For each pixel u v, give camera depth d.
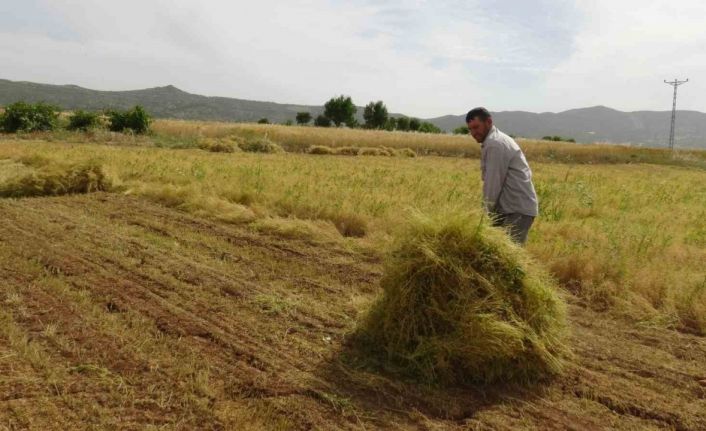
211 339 4.14
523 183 4.41
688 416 3.38
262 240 7.28
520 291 3.82
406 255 3.93
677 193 14.12
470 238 3.85
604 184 15.85
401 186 12.20
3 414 3.01
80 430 2.92
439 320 3.75
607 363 4.10
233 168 13.62
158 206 9.22
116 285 5.14
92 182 10.32
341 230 8.10
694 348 4.42
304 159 21.11
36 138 26.03
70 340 3.93
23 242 6.36
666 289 5.44
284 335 4.28
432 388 3.60
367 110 80.62
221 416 3.12
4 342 3.84
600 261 6.11
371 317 4.12
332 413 3.25
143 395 3.29
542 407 3.45
